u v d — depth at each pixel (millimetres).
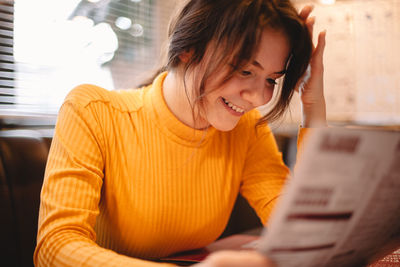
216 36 709
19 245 943
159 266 570
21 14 1461
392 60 2348
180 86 841
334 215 380
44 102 1548
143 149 866
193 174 906
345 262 510
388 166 384
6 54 1440
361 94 2408
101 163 826
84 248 619
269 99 789
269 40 690
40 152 1054
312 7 879
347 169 351
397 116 2355
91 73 1743
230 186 991
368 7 2350
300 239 372
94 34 1753
